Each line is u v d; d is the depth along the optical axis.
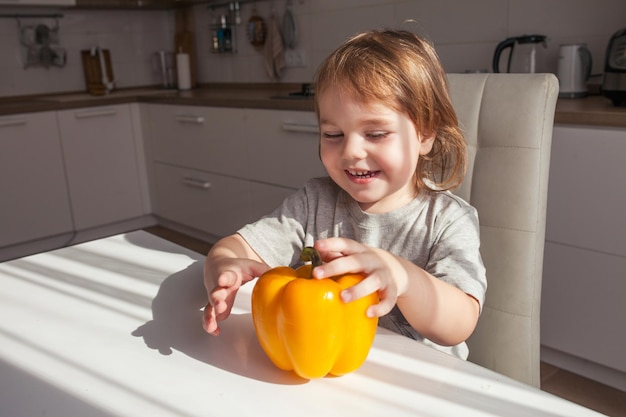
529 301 1.04
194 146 3.24
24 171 3.16
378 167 0.84
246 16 3.64
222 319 0.73
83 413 0.57
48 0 3.42
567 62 2.11
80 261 1.00
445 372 0.62
